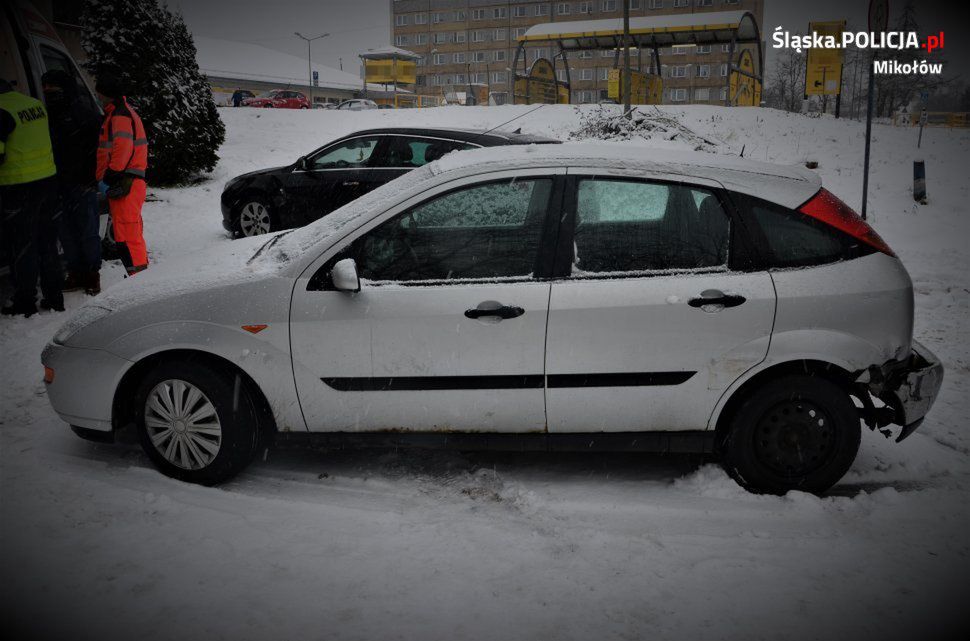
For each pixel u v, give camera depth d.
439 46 110.75
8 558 3.12
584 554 3.25
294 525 3.46
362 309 3.65
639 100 28.73
